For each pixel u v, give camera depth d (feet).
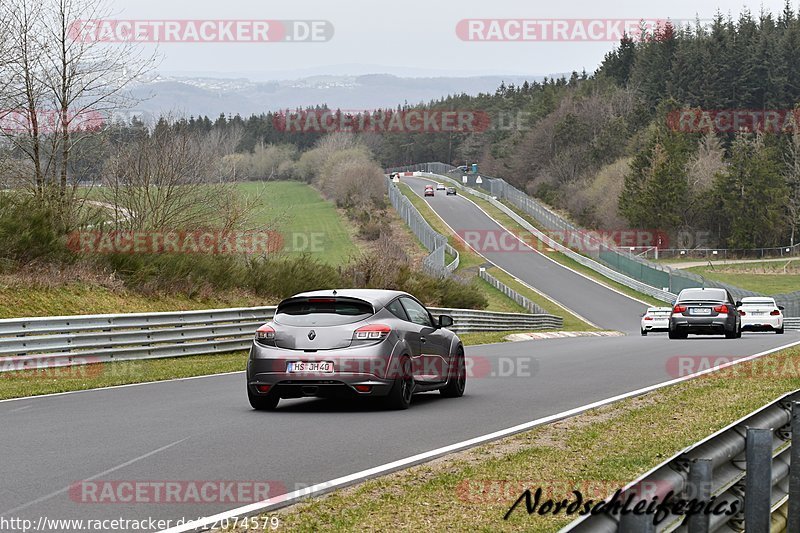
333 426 46.93
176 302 121.80
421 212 501.15
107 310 109.19
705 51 604.90
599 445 40.40
